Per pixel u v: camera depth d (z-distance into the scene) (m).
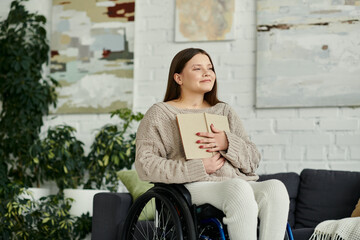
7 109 4.04
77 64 4.07
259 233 1.91
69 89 4.06
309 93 3.60
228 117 2.30
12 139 3.96
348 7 3.60
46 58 4.10
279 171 3.61
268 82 3.67
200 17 3.87
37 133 4.02
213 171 2.10
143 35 3.99
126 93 3.96
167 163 2.08
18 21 4.11
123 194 3.10
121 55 4.00
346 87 3.55
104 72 4.02
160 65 3.94
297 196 3.25
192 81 2.24
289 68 3.65
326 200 3.12
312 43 3.63
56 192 4.03
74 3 4.13
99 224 3.06
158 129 2.18
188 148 2.09
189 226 1.91
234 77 3.77
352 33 3.58
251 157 2.18
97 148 3.82
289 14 3.69
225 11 3.83
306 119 3.61
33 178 3.96
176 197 1.98
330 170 3.24
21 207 3.48
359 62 3.55
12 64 3.98
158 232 2.14
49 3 4.20
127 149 3.69
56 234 3.57
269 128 3.66
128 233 2.24
